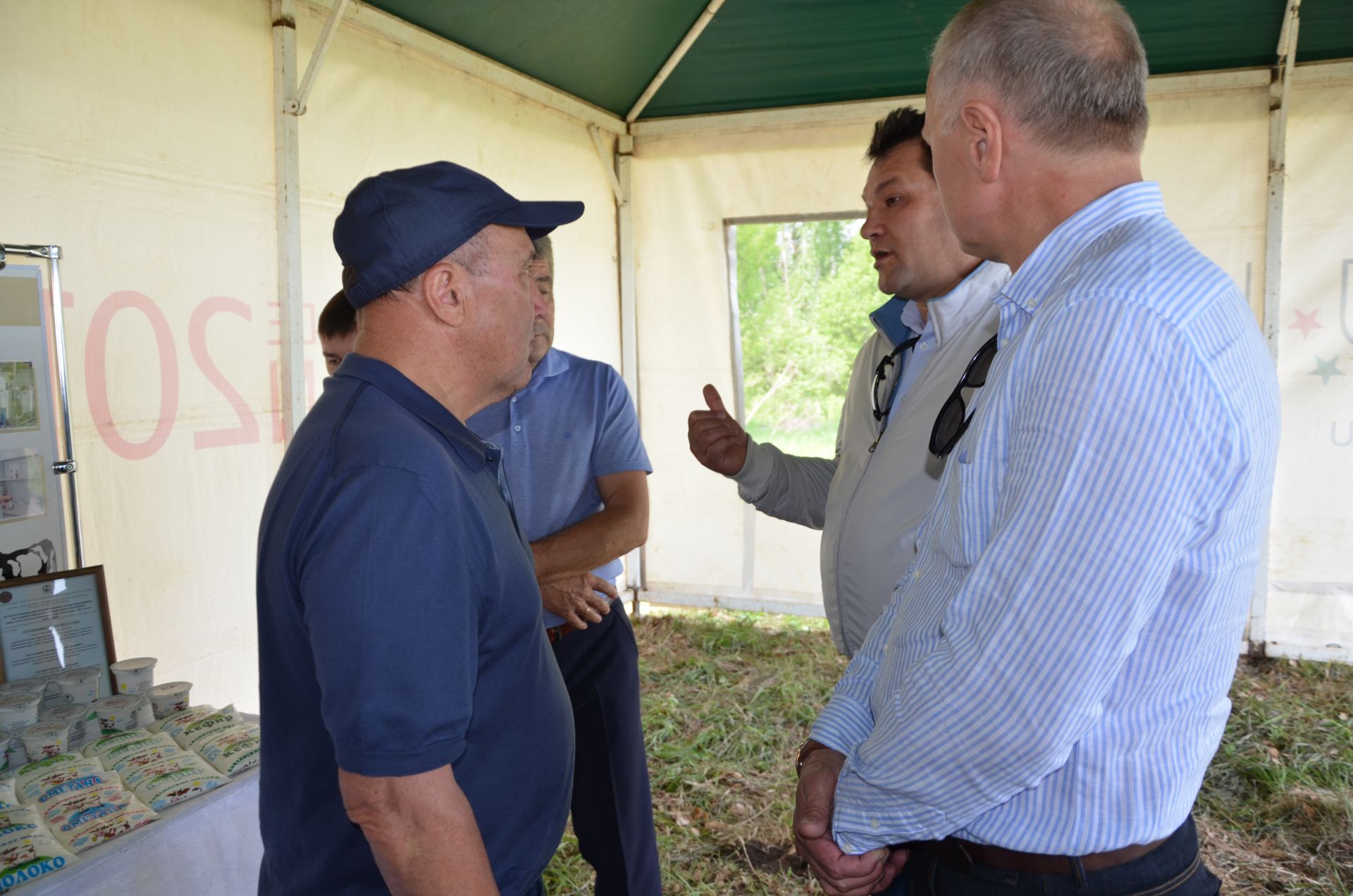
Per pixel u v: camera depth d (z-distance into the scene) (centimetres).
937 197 153
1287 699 371
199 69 258
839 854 108
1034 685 84
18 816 135
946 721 91
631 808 193
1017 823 97
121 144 237
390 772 89
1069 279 90
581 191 452
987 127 96
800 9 374
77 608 187
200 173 259
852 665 128
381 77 328
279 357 287
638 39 393
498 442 193
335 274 310
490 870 98
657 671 423
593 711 190
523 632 109
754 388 888
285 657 101
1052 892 97
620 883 192
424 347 103
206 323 261
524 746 112
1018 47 93
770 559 477
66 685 175
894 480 154
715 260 469
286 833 108
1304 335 394
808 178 450
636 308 485
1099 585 81
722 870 267
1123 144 94
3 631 176
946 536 103
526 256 110
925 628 104
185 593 256
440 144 358
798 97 446
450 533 94
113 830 135
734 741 349
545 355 196
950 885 105
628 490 201
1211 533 84
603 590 186
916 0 366
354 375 102
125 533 239
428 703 91
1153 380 80
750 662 434
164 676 251
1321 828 280
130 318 239
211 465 264
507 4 340
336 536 90
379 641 89
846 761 113
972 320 150
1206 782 311
